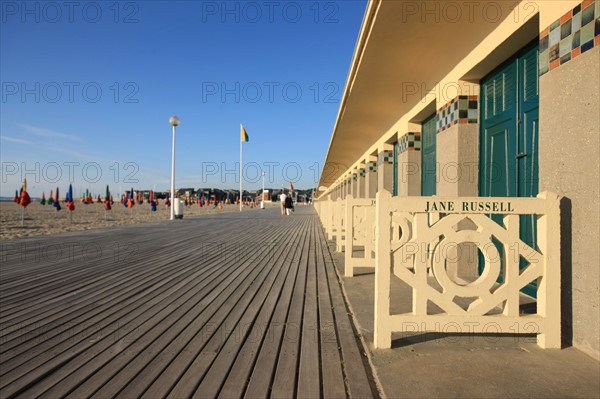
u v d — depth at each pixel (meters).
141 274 5.47
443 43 4.71
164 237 10.66
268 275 5.43
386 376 2.30
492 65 4.68
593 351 2.50
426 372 2.35
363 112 8.38
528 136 4.10
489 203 2.67
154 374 2.32
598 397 2.04
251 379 2.27
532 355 2.58
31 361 2.51
